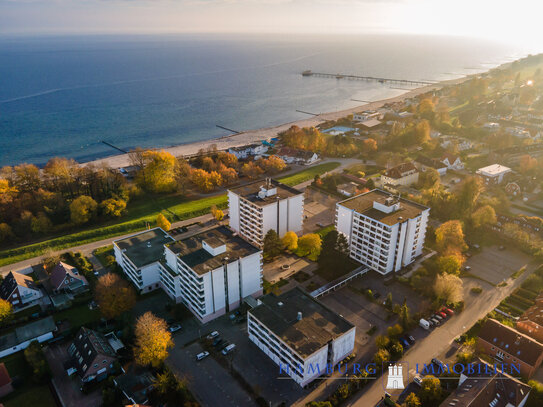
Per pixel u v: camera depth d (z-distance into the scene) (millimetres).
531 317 127250
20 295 140250
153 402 104188
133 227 197250
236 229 188375
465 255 168500
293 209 179625
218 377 112250
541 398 101875
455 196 199500
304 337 109688
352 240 165375
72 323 132500
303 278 155250
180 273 137000
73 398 106375
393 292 147250
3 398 105688
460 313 136125
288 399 105062
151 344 111812
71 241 185000
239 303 141375
